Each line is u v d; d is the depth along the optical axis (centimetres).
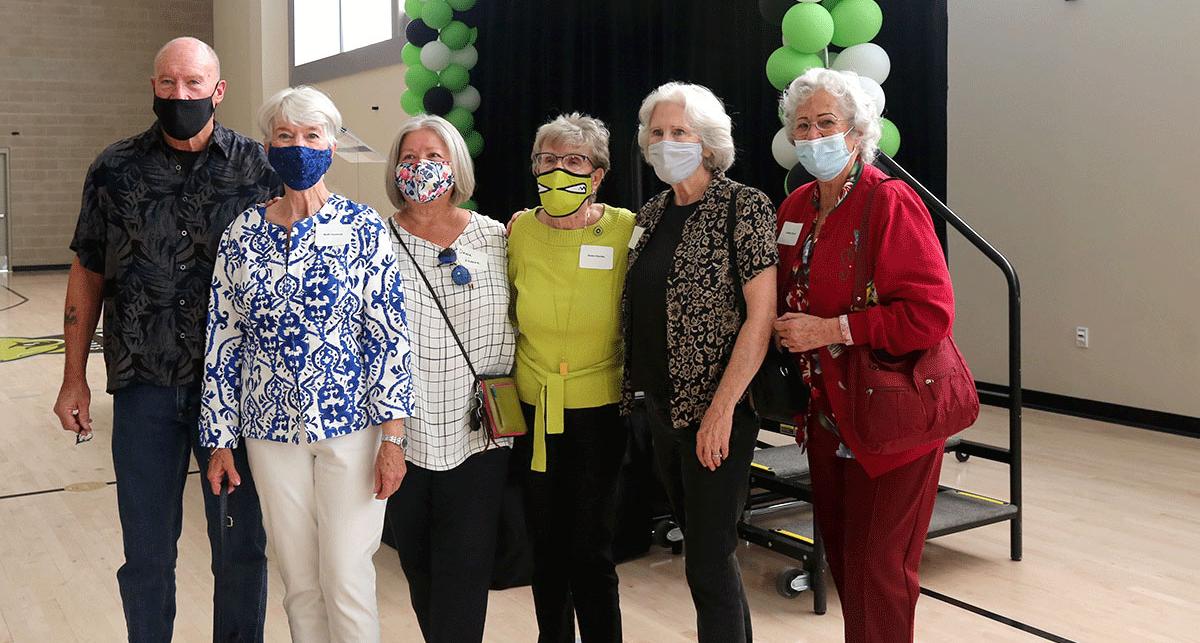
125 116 1803
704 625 234
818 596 349
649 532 407
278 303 224
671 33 619
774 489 379
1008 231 746
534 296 250
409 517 251
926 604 358
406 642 325
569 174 243
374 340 230
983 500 414
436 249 247
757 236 224
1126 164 664
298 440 227
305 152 221
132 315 246
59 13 1742
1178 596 364
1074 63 693
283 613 347
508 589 368
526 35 729
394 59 955
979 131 762
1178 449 593
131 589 252
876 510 227
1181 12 627
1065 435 634
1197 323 628
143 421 250
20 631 340
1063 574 388
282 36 1269
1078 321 701
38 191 1761
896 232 220
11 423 658
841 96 224
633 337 243
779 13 405
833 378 228
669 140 231
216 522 267
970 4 760
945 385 221
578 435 252
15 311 1259
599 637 260
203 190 250
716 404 223
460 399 245
